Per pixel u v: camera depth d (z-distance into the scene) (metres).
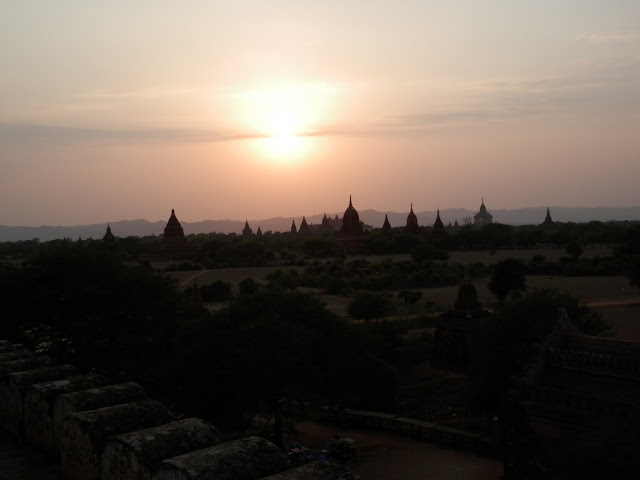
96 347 33.81
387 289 101.75
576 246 134.75
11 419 9.53
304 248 188.50
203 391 31.05
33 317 32.81
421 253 150.38
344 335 37.09
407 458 30.41
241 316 35.28
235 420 32.41
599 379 24.16
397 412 38.75
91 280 34.91
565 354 25.42
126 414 7.54
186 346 32.97
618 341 25.42
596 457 19.77
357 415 36.94
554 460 22.03
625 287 97.12
